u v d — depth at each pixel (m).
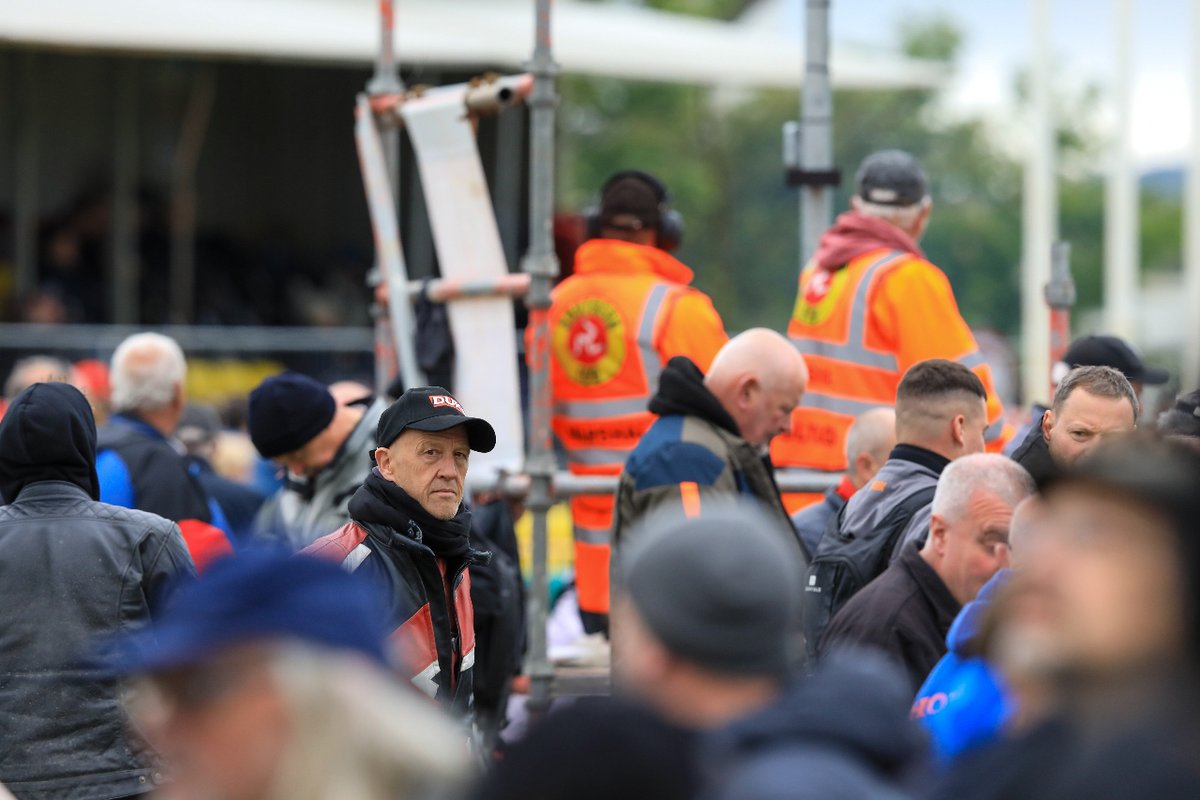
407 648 12.24
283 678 5.79
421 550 12.30
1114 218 64.25
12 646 12.69
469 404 17.50
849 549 13.30
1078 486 6.12
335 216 53.66
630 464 14.12
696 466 13.79
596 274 17.50
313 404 16.09
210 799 5.84
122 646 6.91
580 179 107.31
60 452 13.15
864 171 17.97
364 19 41.88
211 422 22.45
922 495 13.39
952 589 11.66
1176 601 5.93
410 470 12.48
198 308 50.94
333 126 53.47
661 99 109.31
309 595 5.88
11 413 13.14
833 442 17.69
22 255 49.28
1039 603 6.24
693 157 113.44
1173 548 5.93
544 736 6.23
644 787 6.16
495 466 17.20
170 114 51.97
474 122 17.62
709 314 17.19
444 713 12.22
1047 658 6.23
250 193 53.00
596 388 17.42
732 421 14.16
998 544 11.50
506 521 18.41
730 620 6.62
